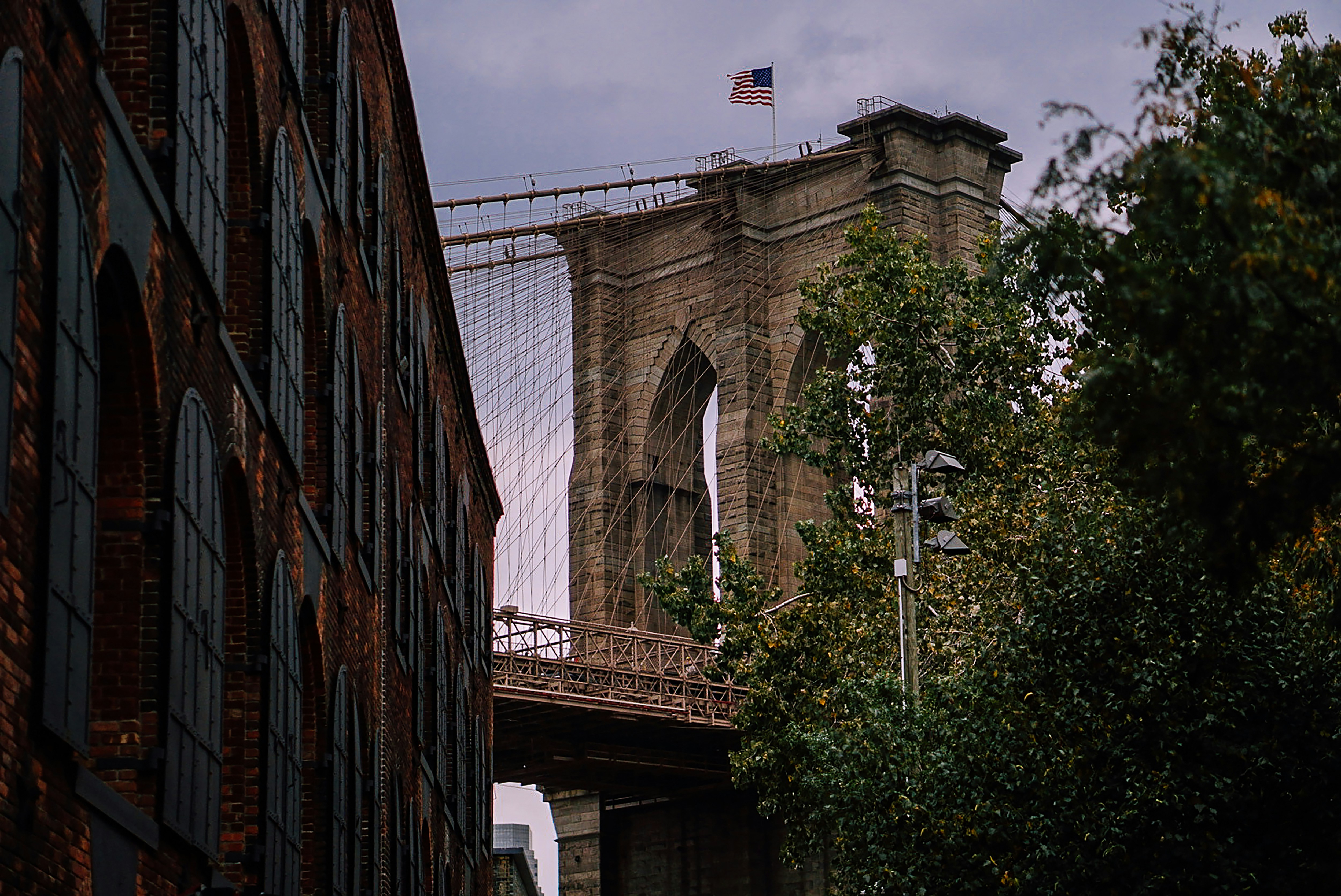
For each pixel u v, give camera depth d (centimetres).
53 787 1156
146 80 1469
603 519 10150
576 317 10444
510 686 7588
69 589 1193
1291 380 1454
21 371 1103
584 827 9925
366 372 2717
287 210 2019
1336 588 2072
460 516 4344
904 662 3231
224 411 1664
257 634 1798
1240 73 1563
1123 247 1478
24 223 1107
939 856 2972
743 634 4734
